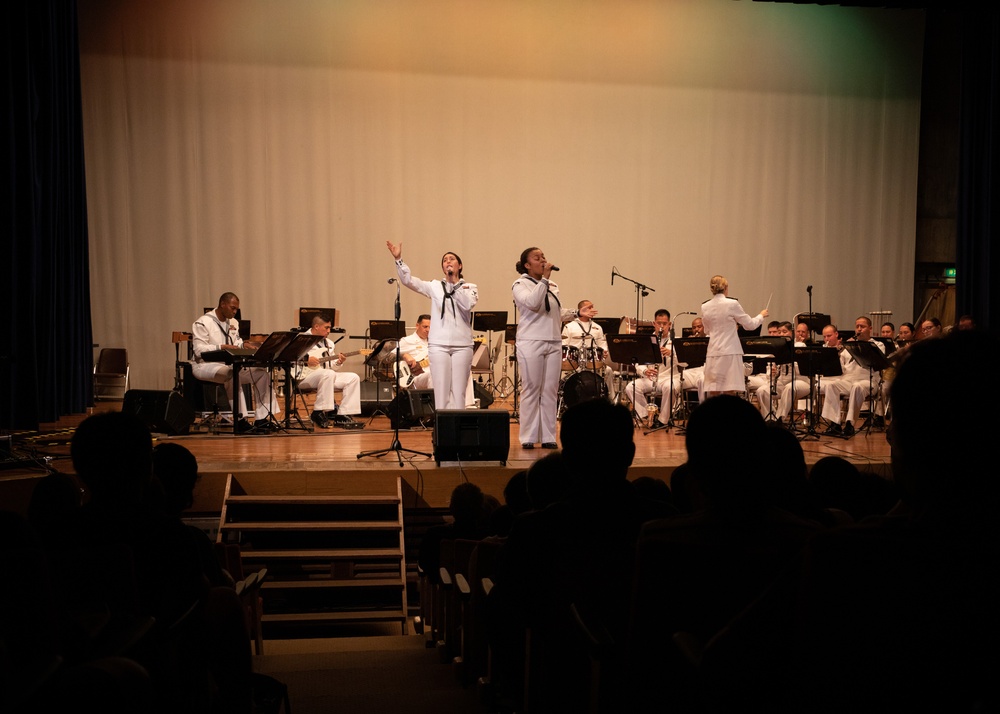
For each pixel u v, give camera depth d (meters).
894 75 14.30
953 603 1.18
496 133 13.31
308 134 12.84
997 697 1.17
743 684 1.44
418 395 9.25
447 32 13.16
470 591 3.41
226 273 12.69
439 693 3.20
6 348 7.90
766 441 1.83
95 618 2.00
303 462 6.75
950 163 14.72
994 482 1.20
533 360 7.55
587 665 2.29
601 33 13.55
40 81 8.96
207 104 12.59
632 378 10.23
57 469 6.24
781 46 14.00
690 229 13.83
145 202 12.48
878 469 6.88
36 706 1.47
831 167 14.18
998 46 11.38
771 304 14.05
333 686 3.52
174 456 3.66
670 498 3.41
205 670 2.40
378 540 6.86
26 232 8.24
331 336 12.26
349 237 12.97
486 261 13.32
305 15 12.81
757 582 1.76
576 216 13.53
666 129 13.74
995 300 11.63
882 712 1.22
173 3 12.50
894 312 14.41
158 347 12.55
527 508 4.05
